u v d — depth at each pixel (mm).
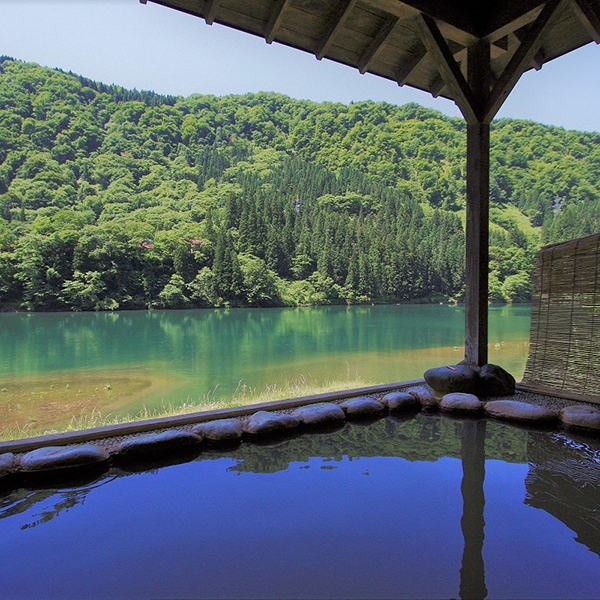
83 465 2014
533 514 1629
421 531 1515
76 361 12898
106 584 1258
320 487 1870
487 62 3105
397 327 21344
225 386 9156
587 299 3090
